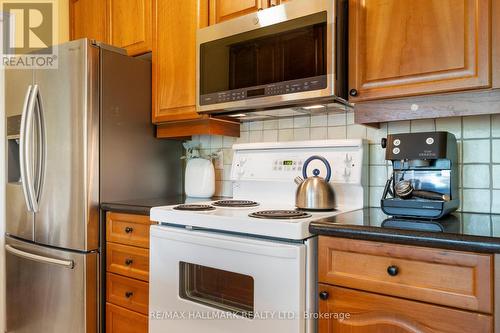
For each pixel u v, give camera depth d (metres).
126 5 2.16
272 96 1.53
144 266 1.63
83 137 1.75
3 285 2.36
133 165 1.99
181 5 1.91
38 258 1.84
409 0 1.25
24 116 1.85
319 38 1.41
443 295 0.91
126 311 1.70
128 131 1.95
